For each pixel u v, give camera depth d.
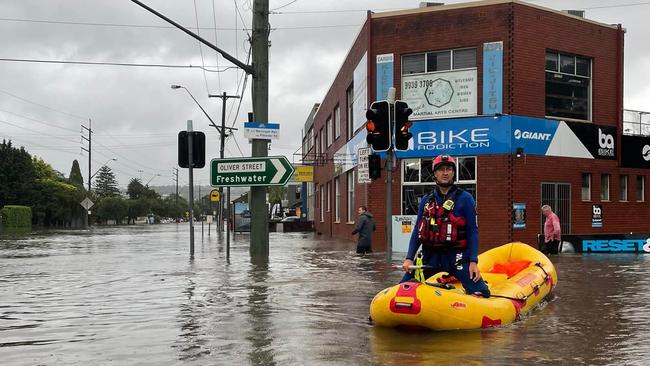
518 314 7.23
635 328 6.74
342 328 6.70
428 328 6.45
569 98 21.58
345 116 28.30
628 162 22.70
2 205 60.31
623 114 22.84
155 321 7.21
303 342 6.05
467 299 6.62
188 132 16.03
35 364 5.33
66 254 18.67
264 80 15.72
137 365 5.27
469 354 5.54
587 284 10.52
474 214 6.89
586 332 6.52
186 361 5.39
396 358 5.39
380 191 21.45
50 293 9.67
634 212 22.95
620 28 22.67
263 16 15.77
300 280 10.84
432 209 7.02
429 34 20.95
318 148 42.19
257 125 15.32
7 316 7.66
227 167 15.28
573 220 21.19
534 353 5.58
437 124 20.77
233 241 27.23
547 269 8.72
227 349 5.80
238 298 8.84
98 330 6.74
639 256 17.09
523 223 20.00
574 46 21.47
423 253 7.17
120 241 28.08
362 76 23.33
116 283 10.85
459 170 20.52
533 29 20.45
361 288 9.79
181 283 10.64
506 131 19.94
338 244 23.59
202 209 146.75
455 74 20.66
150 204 110.00
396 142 12.55
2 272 12.98
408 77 21.33
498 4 20.17
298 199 69.50
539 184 20.45
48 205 63.12
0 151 61.00
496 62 20.09
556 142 20.89
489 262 9.20
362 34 23.33
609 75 22.50
